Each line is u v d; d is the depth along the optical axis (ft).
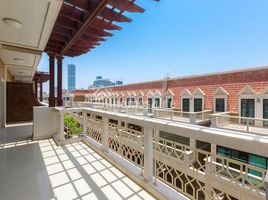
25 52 13.08
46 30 9.00
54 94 15.39
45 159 9.30
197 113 26.20
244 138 3.26
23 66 20.76
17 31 9.17
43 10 6.95
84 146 11.69
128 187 6.31
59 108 13.11
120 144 8.71
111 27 9.61
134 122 6.79
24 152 10.55
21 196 5.75
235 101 25.95
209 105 29.37
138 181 6.52
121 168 7.68
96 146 10.48
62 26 9.68
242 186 3.64
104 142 9.60
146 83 43.50
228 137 3.52
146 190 6.07
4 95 20.48
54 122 14.71
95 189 6.19
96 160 9.05
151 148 6.25
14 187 6.35
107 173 7.48
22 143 12.72
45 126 14.32
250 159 12.55
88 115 13.46
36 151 10.75
